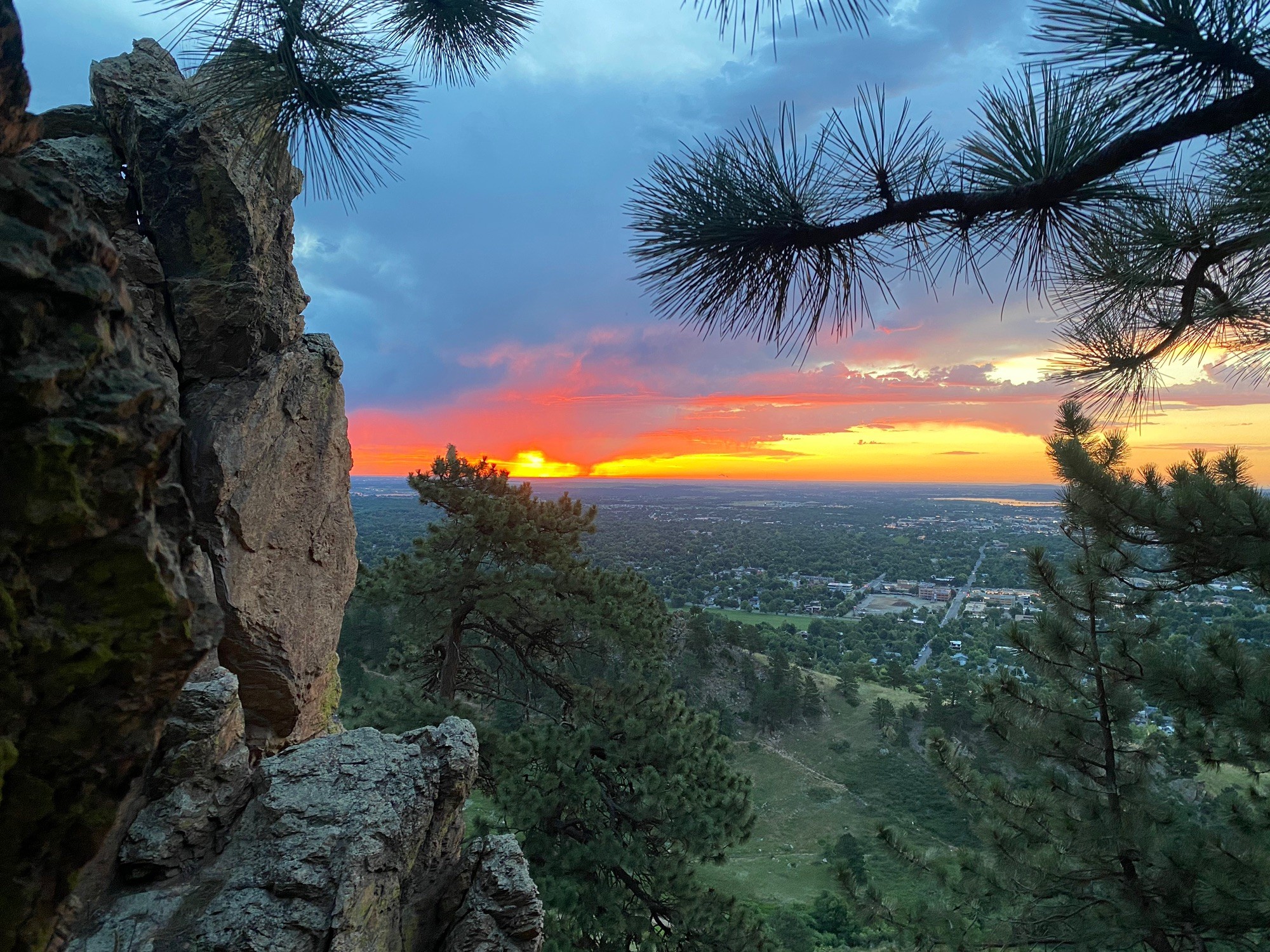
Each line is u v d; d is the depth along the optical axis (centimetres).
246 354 603
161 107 584
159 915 314
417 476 1580
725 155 257
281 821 361
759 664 7288
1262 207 226
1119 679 796
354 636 3844
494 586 1364
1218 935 735
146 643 178
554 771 1182
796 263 262
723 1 209
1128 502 565
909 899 1023
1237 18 185
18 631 159
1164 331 306
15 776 172
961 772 915
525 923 380
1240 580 559
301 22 328
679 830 1124
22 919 184
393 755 407
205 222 582
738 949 1083
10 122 154
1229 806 792
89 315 165
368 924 336
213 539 565
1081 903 830
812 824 4975
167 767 359
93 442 160
